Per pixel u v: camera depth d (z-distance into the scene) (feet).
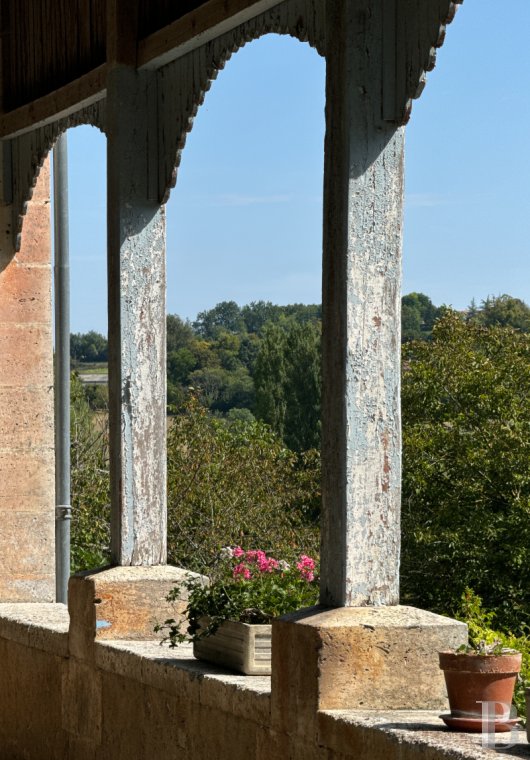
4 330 20.44
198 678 13.43
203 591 14.24
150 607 15.97
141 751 14.79
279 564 15.38
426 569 77.00
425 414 80.89
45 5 18.51
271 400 121.70
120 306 16.02
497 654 10.14
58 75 18.13
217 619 13.75
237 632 13.48
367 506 11.60
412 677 11.32
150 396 16.21
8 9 19.83
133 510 16.17
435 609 76.18
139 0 16.07
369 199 11.64
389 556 11.67
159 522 16.31
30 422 20.62
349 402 11.54
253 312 168.55
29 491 20.56
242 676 13.24
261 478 46.42
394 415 11.70
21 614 19.11
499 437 75.36
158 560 16.34
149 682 14.51
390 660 11.30
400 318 11.76
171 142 15.79
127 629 15.90
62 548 26.68
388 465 11.66
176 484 44.65
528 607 73.56
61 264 27.71
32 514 20.57
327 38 11.87
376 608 11.58
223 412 126.93
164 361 16.33
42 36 18.62
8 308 20.45
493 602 75.20
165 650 15.12
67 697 16.79
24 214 20.01
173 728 14.02
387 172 11.71
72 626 16.58
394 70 11.68
